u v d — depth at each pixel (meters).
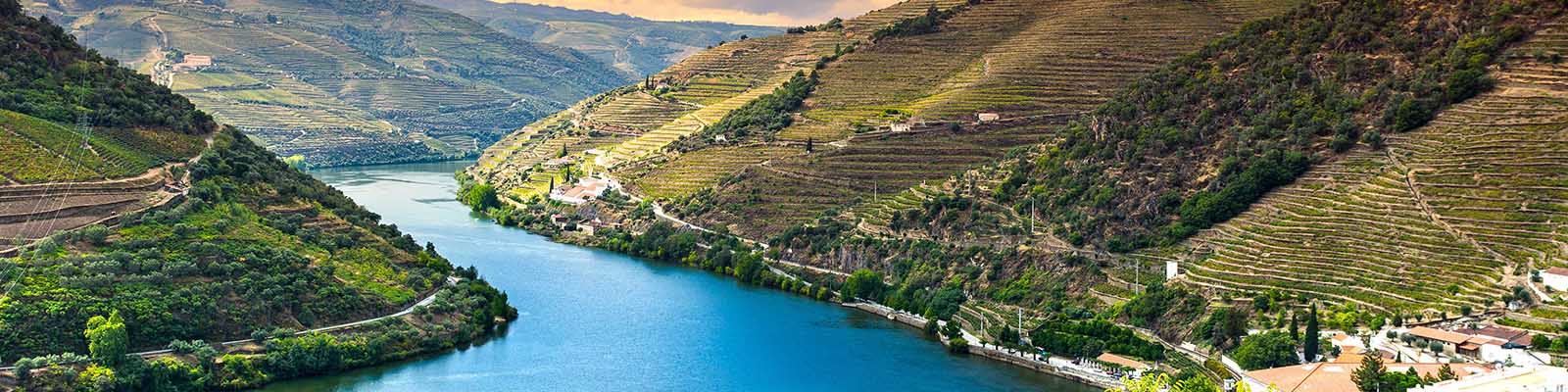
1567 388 188.12
